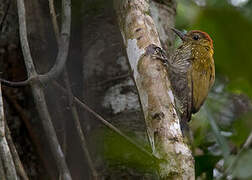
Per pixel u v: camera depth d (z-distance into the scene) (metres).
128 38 6.80
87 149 7.98
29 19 9.40
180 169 5.50
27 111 8.98
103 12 9.16
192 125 10.74
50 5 7.96
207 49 10.67
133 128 8.09
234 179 8.70
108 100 8.48
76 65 9.19
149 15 6.96
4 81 6.94
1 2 9.56
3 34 9.41
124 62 8.65
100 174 7.91
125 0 7.06
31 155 8.77
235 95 10.84
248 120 10.41
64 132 8.42
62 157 6.62
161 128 5.85
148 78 6.29
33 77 6.97
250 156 8.73
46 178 8.71
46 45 9.41
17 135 8.81
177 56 10.57
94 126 8.44
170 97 6.14
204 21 5.36
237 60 5.18
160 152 5.68
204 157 9.92
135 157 6.47
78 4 9.45
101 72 8.75
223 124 10.80
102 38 9.00
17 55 9.35
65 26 7.59
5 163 5.68
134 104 8.30
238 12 5.14
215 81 11.38
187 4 11.34
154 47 6.52
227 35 5.16
